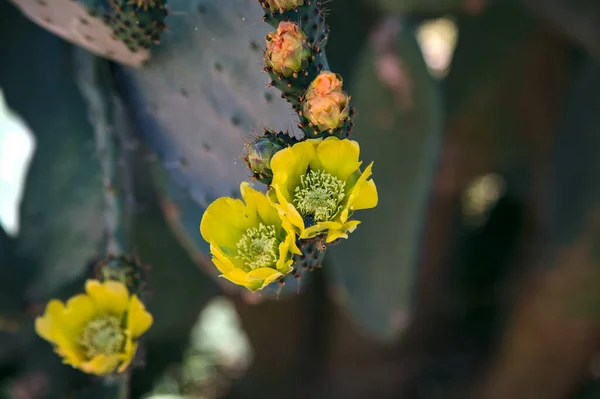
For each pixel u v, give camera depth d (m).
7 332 2.02
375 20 1.81
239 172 1.12
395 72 1.45
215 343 2.94
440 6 1.48
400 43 1.45
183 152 1.16
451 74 2.08
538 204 2.20
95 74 1.13
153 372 2.59
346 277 1.54
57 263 1.29
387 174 1.49
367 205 0.82
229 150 1.11
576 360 2.17
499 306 2.47
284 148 0.84
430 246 2.34
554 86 2.08
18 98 1.32
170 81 1.10
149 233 2.05
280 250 0.80
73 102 1.33
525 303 2.15
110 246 1.10
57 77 1.34
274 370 2.49
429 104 1.45
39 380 2.06
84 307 1.01
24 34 1.38
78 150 1.30
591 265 1.90
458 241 2.56
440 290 2.45
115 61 1.15
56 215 1.29
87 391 1.07
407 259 1.50
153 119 1.17
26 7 1.04
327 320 2.44
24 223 1.28
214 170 1.15
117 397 1.05
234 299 2.34
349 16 1.81
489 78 2.07
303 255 0.83
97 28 1.03
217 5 1.03
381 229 1.51
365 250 1.52
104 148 1.12
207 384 2.72
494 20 2.00
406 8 1.46
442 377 2.48
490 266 2.60
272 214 0.83
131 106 1.17
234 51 1.04
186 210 1.18
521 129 2.15
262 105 1.05
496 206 2.67
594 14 1.64
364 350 2.39
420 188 1.47
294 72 0.84
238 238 0.83
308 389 2.48
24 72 1.35
